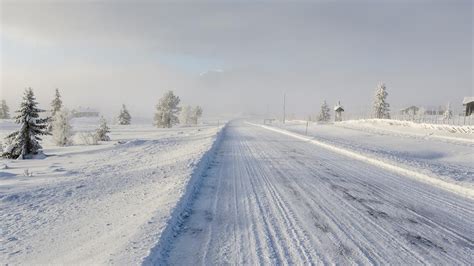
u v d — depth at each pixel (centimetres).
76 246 484
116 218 624
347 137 3161
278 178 1068
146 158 1705
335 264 440
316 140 2569
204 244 505
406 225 611
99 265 395
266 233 556
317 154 1775
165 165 1296
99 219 626
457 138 2538
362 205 748
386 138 2944
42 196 836
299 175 1127
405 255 475
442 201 793
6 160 1962
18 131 2144
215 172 1179
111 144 2959
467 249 502
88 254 442
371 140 2808
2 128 5559
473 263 452
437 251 492
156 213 603
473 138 2505
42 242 510
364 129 4178
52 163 1678
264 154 1761
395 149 2100
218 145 2288
